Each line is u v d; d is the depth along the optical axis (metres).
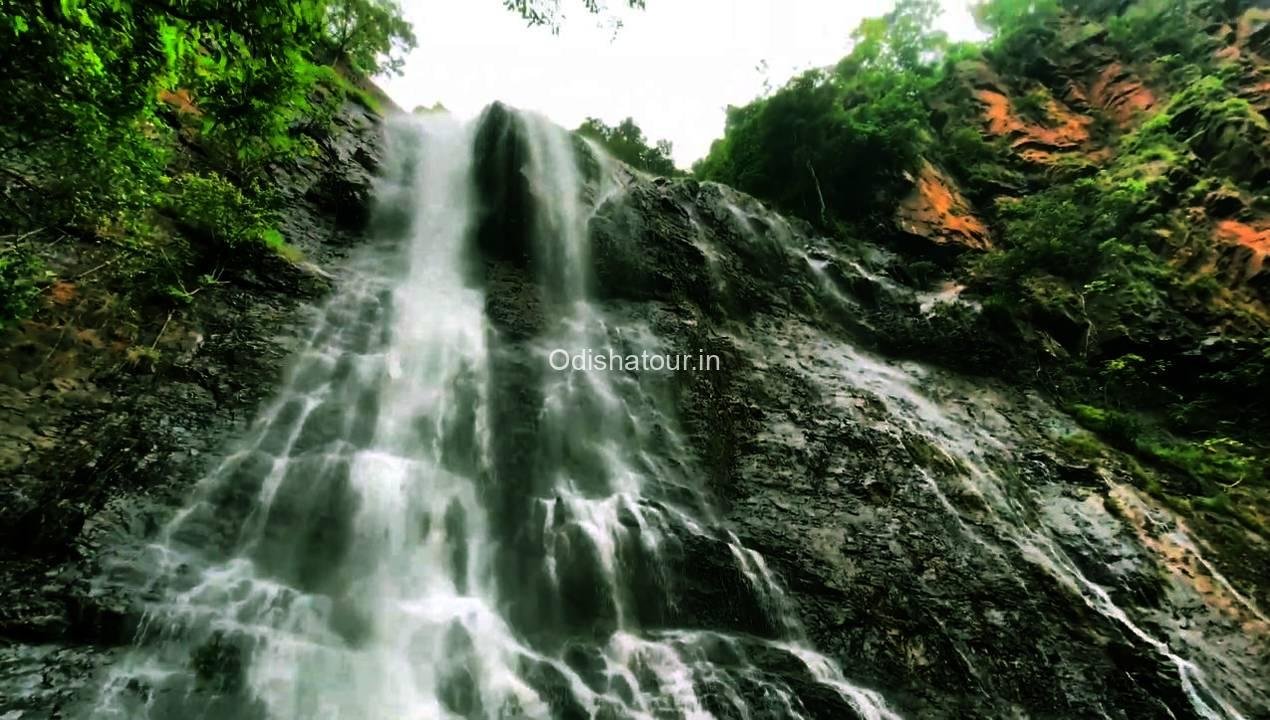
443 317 10.27
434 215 12.76
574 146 14.92
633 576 7.14
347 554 6.37
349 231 11.59
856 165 22.27
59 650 4.57
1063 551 8.85
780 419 10.52
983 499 9.40
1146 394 15.13
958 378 14.07
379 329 9.44
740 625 7.03
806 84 23.17
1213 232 18.20
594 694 5.73
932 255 19.67
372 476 7.10
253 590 5.62
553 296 11.80
